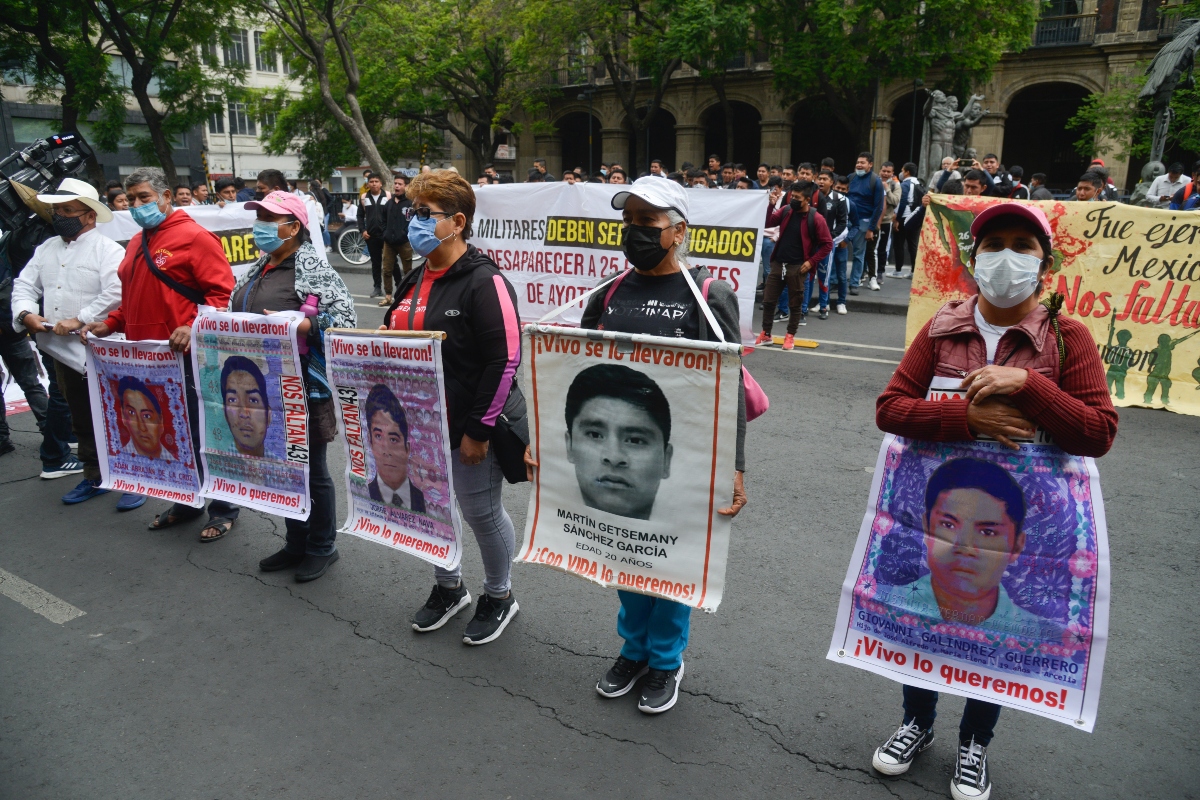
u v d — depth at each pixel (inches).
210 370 155.1
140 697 117.4
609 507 110.0
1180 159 1126.4
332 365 131.6
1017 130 1389.0
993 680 91.0
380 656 127.3
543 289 321.4
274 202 143.9
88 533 173.9
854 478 197.8
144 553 164.2
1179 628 131.6
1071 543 85.7
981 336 87.7
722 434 100.0
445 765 102.7
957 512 90.7
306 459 146.3
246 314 145.3
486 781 99.8
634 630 114.7
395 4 1168.2
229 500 159.9
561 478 114.0
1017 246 82.4
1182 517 173.5
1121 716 110.5
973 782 94.5
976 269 83.7
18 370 214.1
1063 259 265.1
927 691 98.3
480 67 1270.9
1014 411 84.7
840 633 99.7
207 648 130.0
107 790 99.0
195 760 104.3
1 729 110.5
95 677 122.5
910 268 560.7
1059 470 85.5
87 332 173.0
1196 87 747.4
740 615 137.1
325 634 133.8
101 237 182.5
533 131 1363.2
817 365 310.8
